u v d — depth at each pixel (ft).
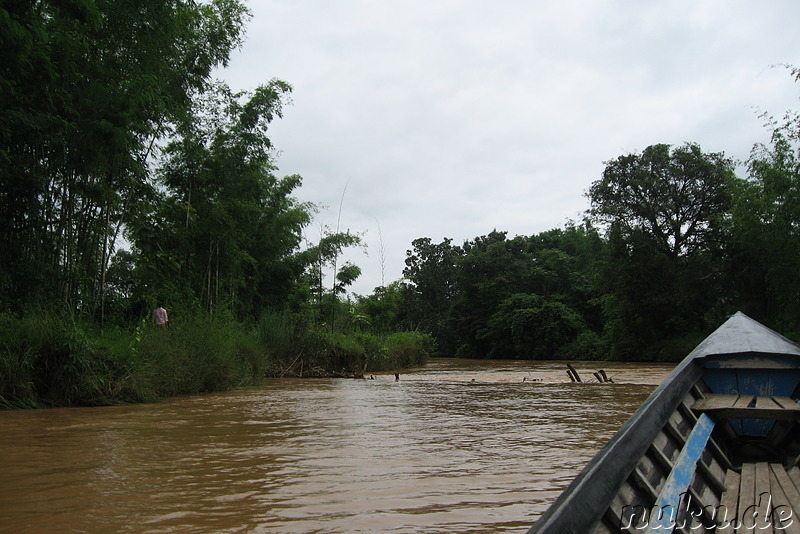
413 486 12.52
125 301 42.52
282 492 11.96
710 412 12.97
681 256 108.99
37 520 10.06
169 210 48.67
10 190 30.07
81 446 17.30
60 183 33.37
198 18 41.88
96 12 28.94
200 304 48.83
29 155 31.17
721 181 103.19
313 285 82.23
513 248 171.01
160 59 36.81
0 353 26.30
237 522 9.93
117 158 35.40
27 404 26.48
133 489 12.19
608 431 20.76
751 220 83.30
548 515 5.15
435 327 177.88
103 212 36.91
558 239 187.11
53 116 29.71
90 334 31.27
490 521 10.00
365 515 10.32
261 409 27.37
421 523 9.87
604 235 111.14
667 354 104.37
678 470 8.75
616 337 115.34
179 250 49.88
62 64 30.60
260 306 74.69
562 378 57.31
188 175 50.08
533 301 145.89
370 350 72.33
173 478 13.21
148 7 33.68
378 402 31.22
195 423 22.35
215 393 36.40
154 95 35.32
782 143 78.23
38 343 27.37
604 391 39.93
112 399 28.76
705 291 104.01
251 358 45.21
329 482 12.83
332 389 40.60
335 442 18.13
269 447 17.24
